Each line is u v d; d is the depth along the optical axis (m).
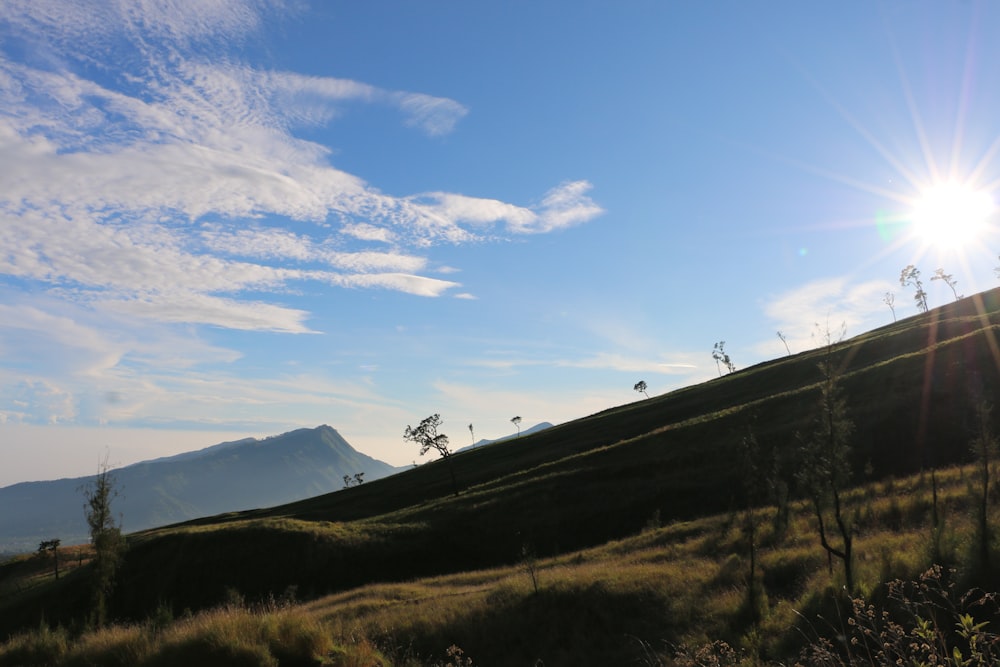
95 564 26.17
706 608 13.85
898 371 49.97
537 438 106.75
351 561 49.06
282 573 49.16
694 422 62.25
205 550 53.69
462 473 92.38
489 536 49.69
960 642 8.20
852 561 11.89
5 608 54.00
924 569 10.59
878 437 41.00
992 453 11.93
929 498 19.34
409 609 19.91
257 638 10.79
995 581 9.54
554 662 13.82
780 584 14.66
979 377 43.22
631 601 15.80
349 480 180.38
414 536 51.62
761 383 82.62
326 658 10.83
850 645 8.70
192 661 10.14
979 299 101.81
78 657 11.08
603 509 47.25
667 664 11.34
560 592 17.14
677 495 45.00
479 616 17.00
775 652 9.93
